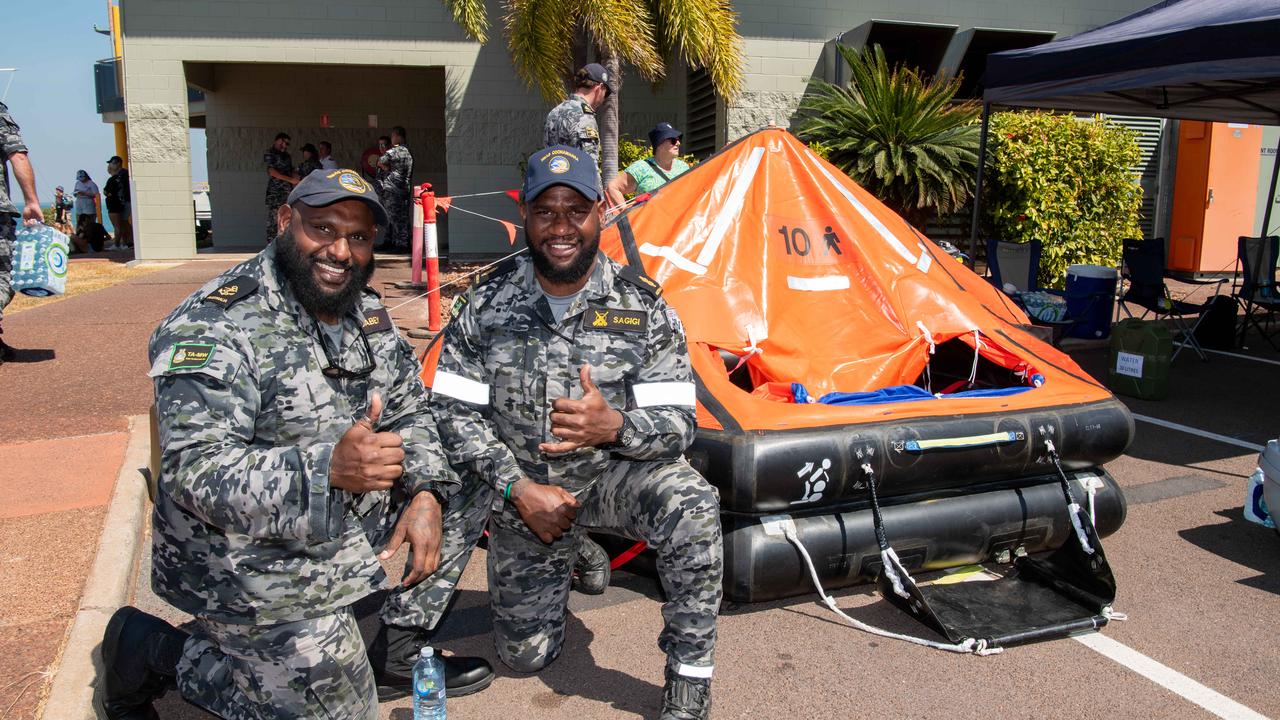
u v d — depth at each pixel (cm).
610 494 282
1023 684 304
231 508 193
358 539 225
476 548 429
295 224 213
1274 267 927
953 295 457
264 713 226
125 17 1335
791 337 420
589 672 312
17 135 658
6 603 328
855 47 1250
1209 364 828
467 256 1423
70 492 435
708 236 444
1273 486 404
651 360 279
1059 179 1070
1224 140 1320
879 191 1048
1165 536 433
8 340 791
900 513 351
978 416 362
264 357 214
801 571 337
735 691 299
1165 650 327
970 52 1384
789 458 328
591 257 267
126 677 250
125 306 969
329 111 1789
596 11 947
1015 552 380
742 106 1297
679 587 263
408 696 294
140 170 1378
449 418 273
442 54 1384
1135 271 853
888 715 286
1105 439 379
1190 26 613
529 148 1422
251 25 1343
